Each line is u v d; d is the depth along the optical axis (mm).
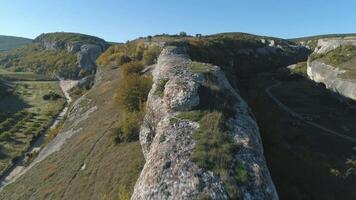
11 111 93688
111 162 28391
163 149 18125
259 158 17812
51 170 35219
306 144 41281
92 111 49531
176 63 31828
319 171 28531
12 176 49125
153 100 25234
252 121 22312
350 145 41969
